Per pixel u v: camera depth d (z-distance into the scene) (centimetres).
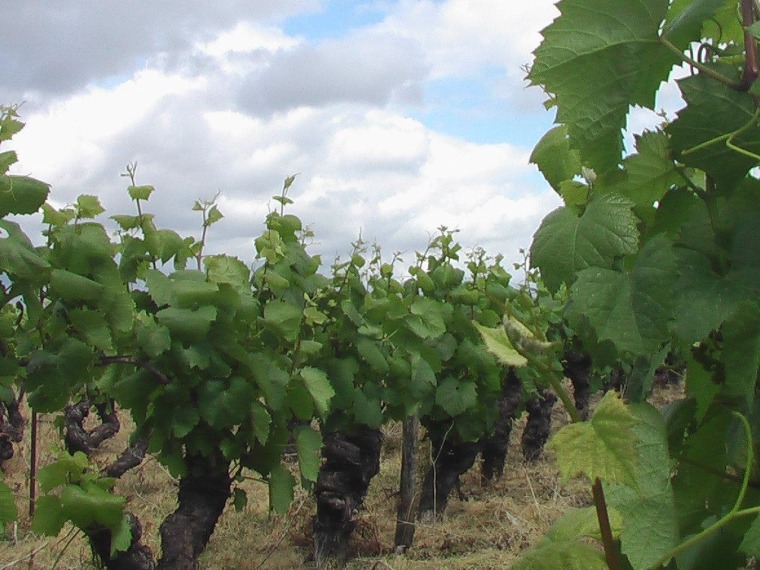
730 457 114
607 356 120
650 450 100
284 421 513
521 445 1089
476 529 729
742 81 114
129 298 413
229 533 713
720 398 118
